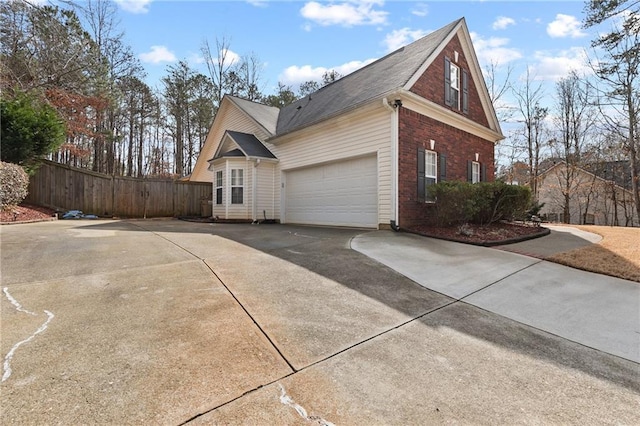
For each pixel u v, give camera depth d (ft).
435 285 13.41
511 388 6.70
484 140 41.14
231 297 10.93
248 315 9.57
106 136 64.18
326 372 6.93
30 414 5.24
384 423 5.45
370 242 21.63
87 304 9.93
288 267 14.94
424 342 8.58
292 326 9.04
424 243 21.62
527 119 76.79
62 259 15.08
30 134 32.22
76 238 21.03
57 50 48.85
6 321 8.62
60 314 9.16
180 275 13.23
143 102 84.94
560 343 8.95
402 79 28.30
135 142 98.48
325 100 39.73
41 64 47.14
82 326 8.47
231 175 40.96
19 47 46.06
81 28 58.03
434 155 31.91
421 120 29.94
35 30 46.24
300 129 35.53
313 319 9.58
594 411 6.07
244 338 8.19
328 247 19.79
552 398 6.42
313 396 6.09
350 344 8.22
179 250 18.16
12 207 30.07
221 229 30.04
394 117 27.37
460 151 35.86
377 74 35.22
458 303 11.64
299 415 5.54
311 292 11.83
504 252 19.56
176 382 6.28
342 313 10.14
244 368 6.89
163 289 11.47
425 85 30.60
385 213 28.04
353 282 13.19
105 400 5.68
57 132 35.12
